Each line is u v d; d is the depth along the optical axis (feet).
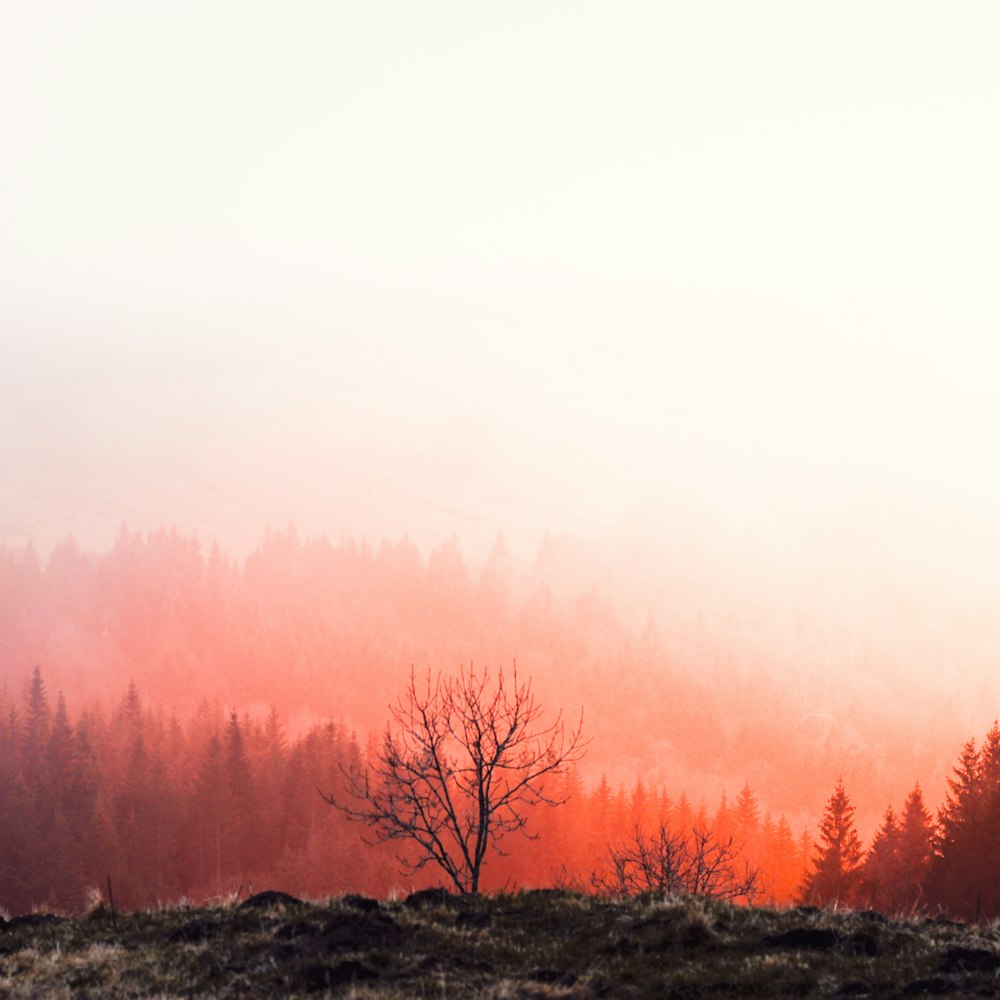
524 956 31.55
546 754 54.90
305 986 27.86
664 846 75.05
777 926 33.94
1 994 27.50
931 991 27.43
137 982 28.40
